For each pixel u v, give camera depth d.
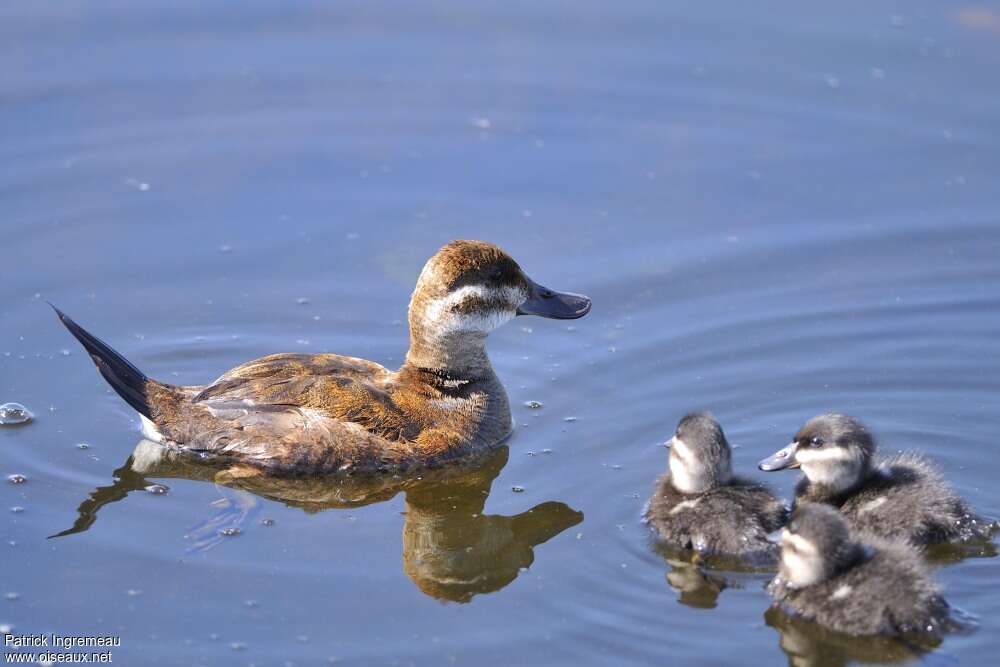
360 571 12.88
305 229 19.34
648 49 22.58
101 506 13.96
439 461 14.81
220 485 14.47
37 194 19.66
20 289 17.98
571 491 14.27
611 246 18.97
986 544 12.73
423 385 15.29
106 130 20.83
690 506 12.97
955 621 11.57
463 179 20.31
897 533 12.66
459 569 12.91
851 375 16.25
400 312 17.91
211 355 17.02
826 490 13.23
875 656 11.39
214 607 12.29
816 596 11.82
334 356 15.55
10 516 13.70
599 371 16.61
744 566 12.61
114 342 17.12
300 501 14.22
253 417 14.61
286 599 12.42
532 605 12.30
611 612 12.16
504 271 15.38
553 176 20.33
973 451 14.64
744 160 20.50
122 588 12.56
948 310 17.47
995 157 20.28
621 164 20.52
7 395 16.00
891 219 19.27
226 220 19.45
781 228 19.22
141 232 19.16
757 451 14.78
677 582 12.50
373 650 11.70
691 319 17.53
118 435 15.35
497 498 14.20
